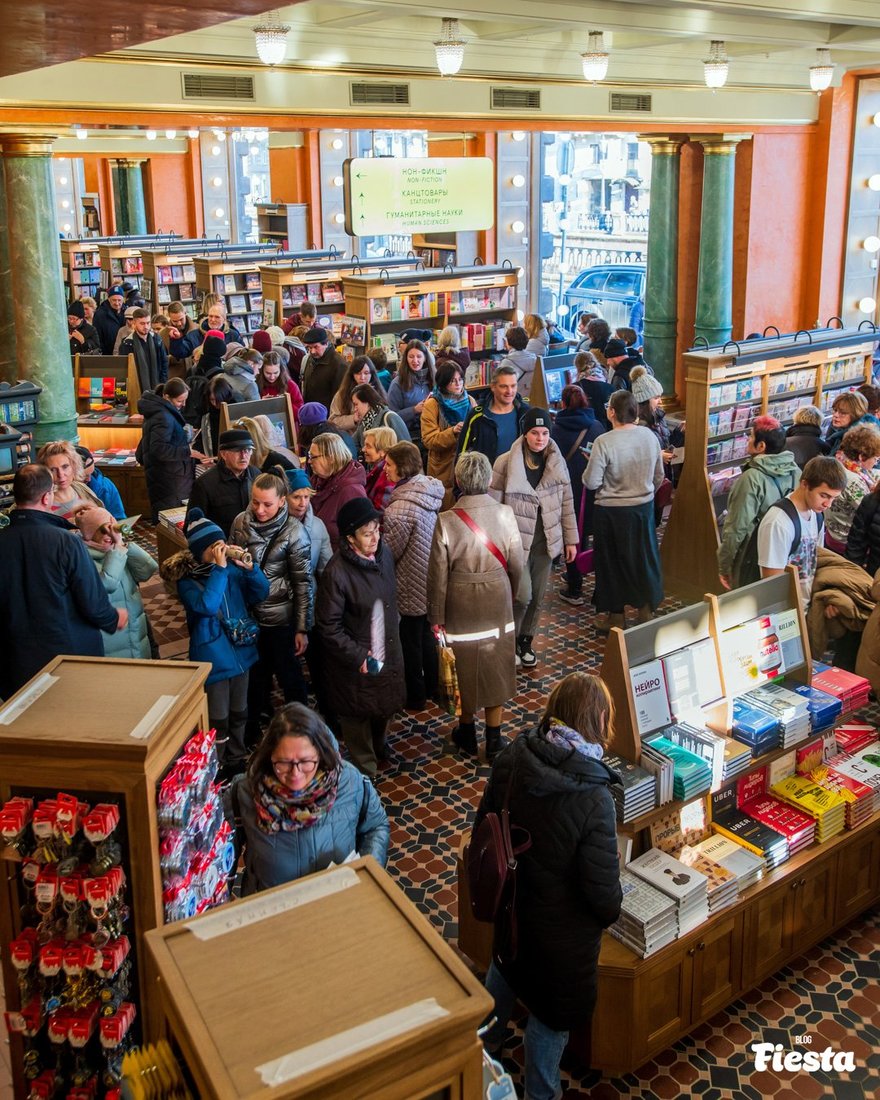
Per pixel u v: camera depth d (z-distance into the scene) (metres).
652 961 3.41
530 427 5.96
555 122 10.45
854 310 12.98
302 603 5.09
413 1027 1.66
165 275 15.83
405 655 5.78
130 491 9.45
